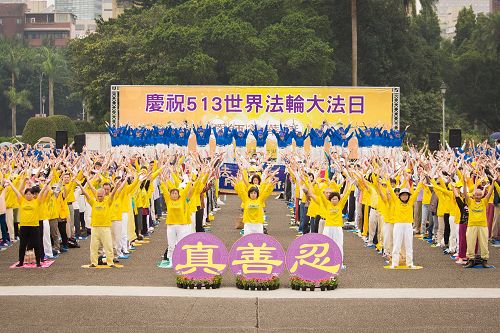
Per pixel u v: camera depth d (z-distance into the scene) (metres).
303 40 58.78
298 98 43.97
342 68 66.06
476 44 82.75
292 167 27.30
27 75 120.50
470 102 83.19
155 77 58.28
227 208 37.50
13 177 25.16
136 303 16.83
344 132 39.84
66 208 23.64
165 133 39.53
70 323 15.28
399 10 68.94
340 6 65.56
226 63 58.59
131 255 23.12
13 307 16.47
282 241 25.69
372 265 21.53
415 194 21.09
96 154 30.52
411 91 70.00
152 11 72.12
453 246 22.95
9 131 121.75
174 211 21.17
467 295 17.61
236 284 18.48
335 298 17.33
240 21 58.28
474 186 21.62
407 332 14.70
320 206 20.91
